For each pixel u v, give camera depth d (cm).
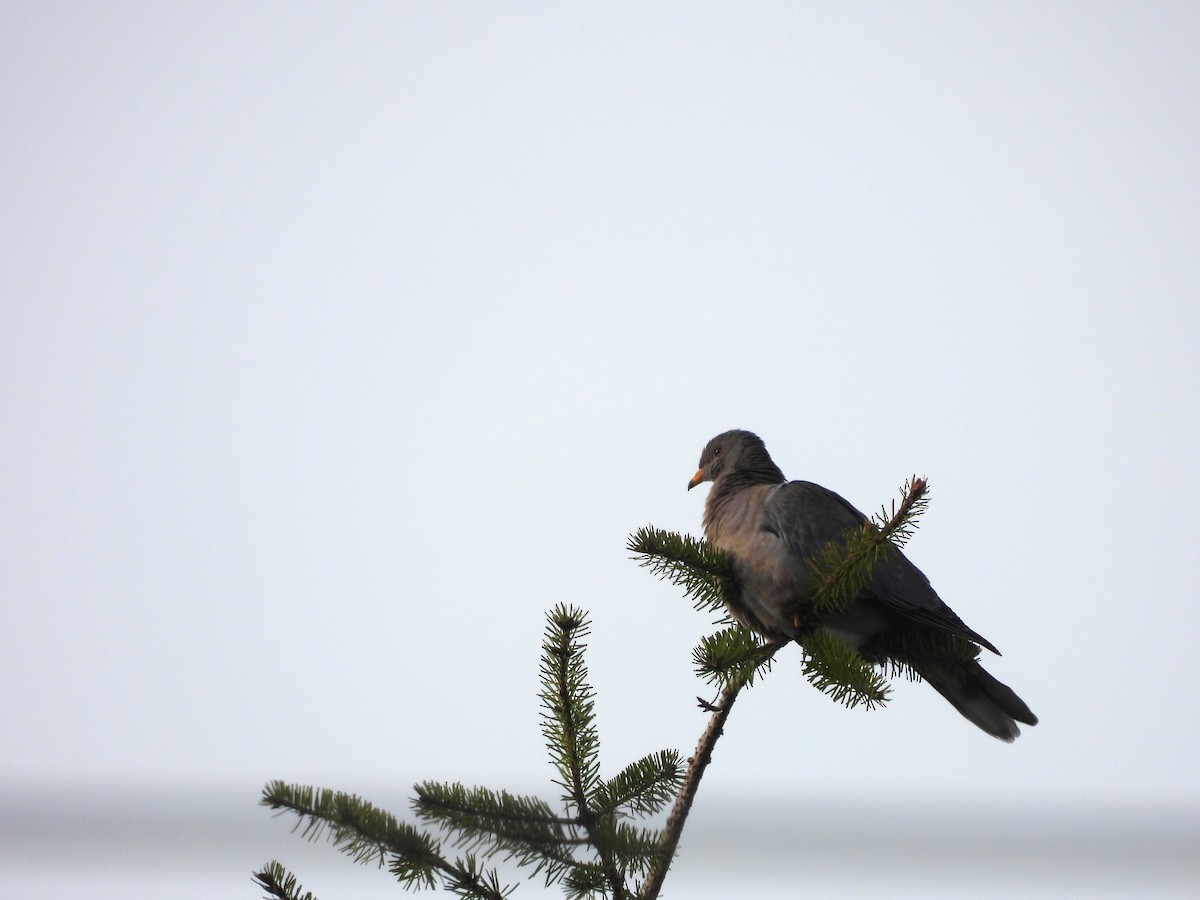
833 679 796
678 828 681
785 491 1154
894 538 882
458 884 591
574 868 617
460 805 619
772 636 1129
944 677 1146
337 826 580
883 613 1134
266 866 585
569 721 675
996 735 1141
